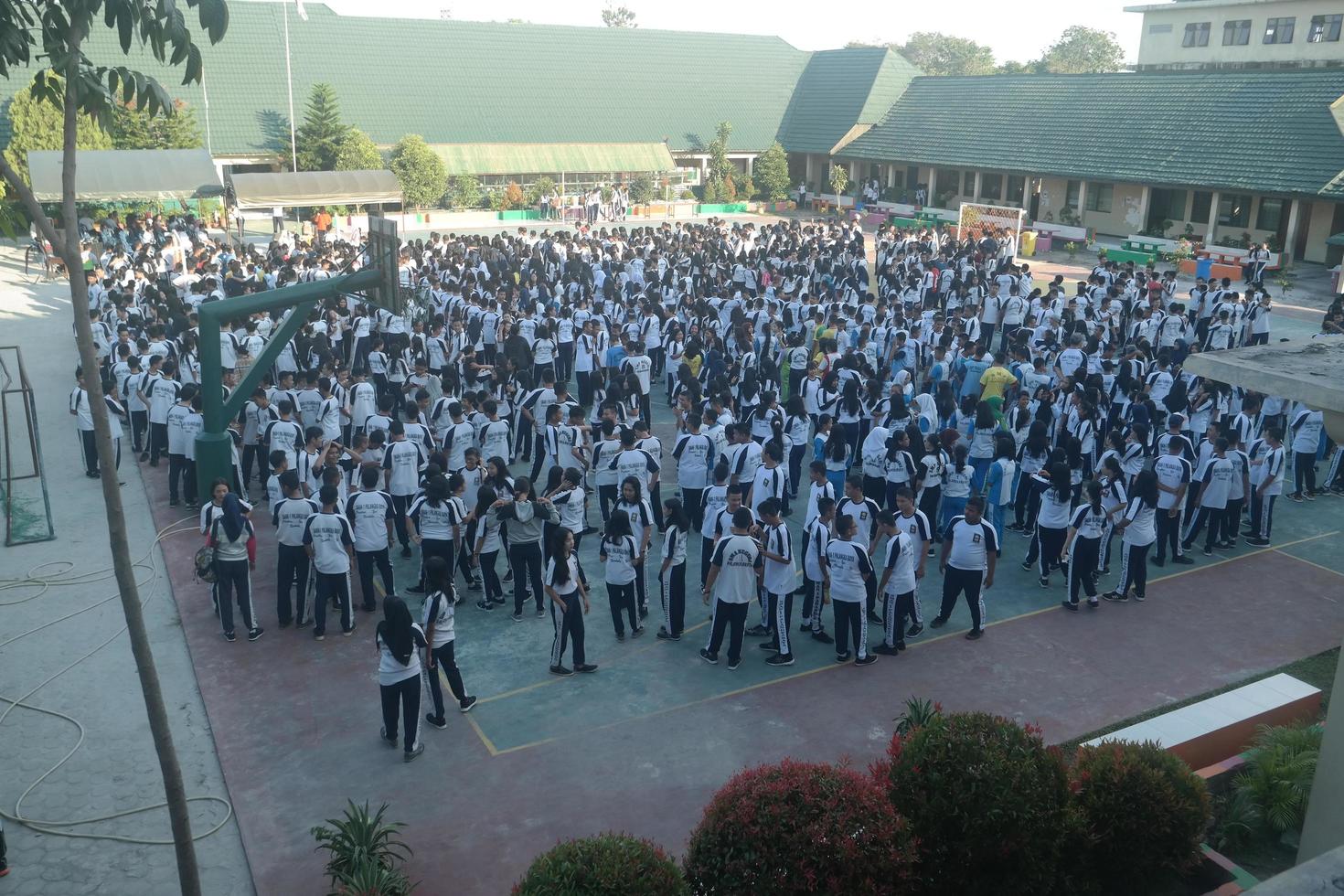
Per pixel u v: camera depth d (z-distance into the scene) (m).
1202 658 10.73
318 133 42.66
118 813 8.05
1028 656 10.73
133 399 16.36
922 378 20.16
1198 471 13.60
